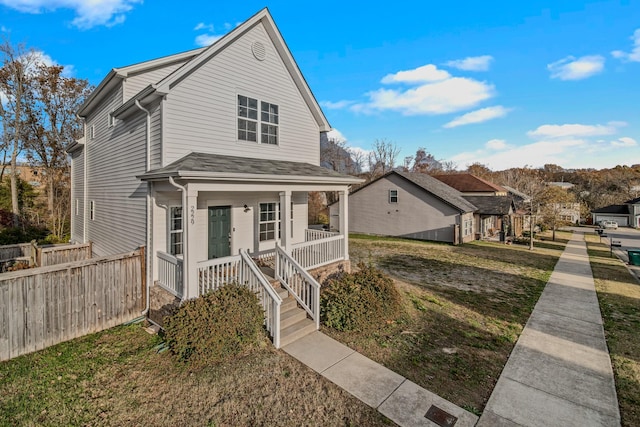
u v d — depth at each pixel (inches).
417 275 485.1
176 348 208.4
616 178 2340.1
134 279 321.7
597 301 376.8
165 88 301.1
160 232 327.0
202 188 267.7
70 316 273.7
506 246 872.3
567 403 176.9
